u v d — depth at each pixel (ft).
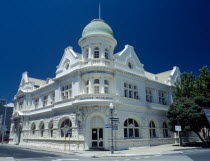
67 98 96.99
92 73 85.61
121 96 90.17
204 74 107.55
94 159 52.11
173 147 89.66
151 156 57.52
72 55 98.02
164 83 122.01
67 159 52.42
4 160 45.19
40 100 125.18
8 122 219.20
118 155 61.77
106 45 92.68
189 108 93.45
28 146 113.19
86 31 95.25
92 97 81.92
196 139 130.52
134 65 102.37
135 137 93.15
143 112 100.53
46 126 111.04
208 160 44.50
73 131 86.89
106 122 81.56
